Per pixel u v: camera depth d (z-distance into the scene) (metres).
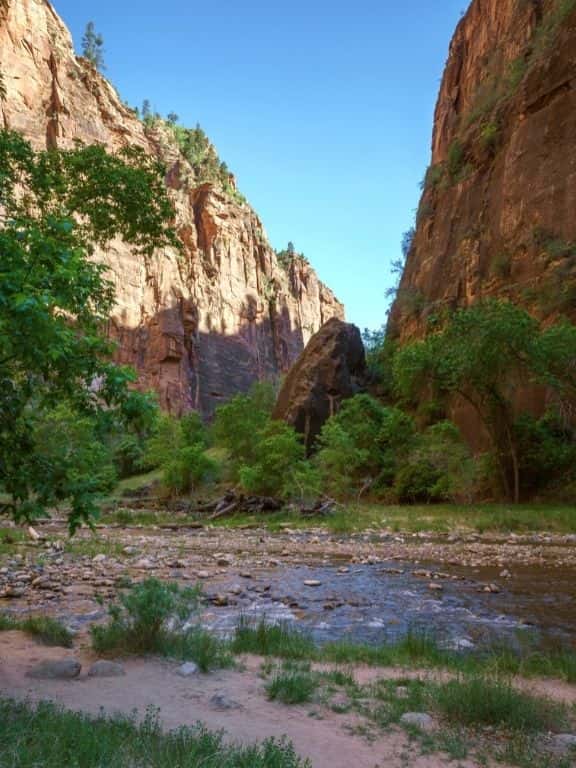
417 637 7.19
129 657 5.82
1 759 2.83
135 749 3.20
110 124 122.38
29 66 102.50
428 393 45.44
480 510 26.72
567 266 38.38
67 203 13.21
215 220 141.25
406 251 71.81
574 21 45.84
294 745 3.84
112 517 27.88
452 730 4.28
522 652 6.77
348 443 33.38
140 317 109.88
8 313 3.90
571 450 30.98
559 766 3.70
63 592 9.65
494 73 61.00
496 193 50.78
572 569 13.07
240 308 139.38
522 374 31.69
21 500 4.58
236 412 42.09
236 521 26.17
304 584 10.98
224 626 7.71
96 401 4.82
